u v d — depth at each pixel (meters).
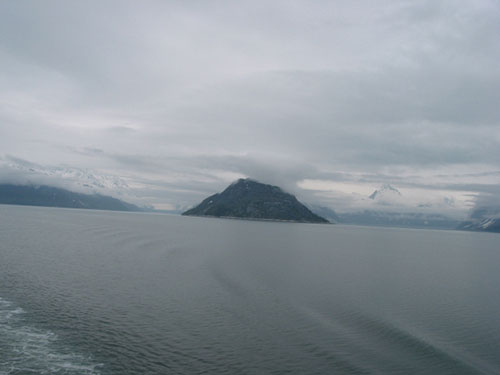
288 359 30.61
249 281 58.62
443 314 44.62
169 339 33.94
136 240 114.12
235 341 34.00
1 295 44.00
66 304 42.34
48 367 27.41
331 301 48.06
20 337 32.44
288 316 41.34
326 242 159.00
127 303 44.09
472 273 82.31
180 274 62.19
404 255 118.88
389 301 49.56
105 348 31.34
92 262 68.94
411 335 36.41
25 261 65.50
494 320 42.94
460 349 33.69
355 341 34.66
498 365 30.77
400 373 28.75
